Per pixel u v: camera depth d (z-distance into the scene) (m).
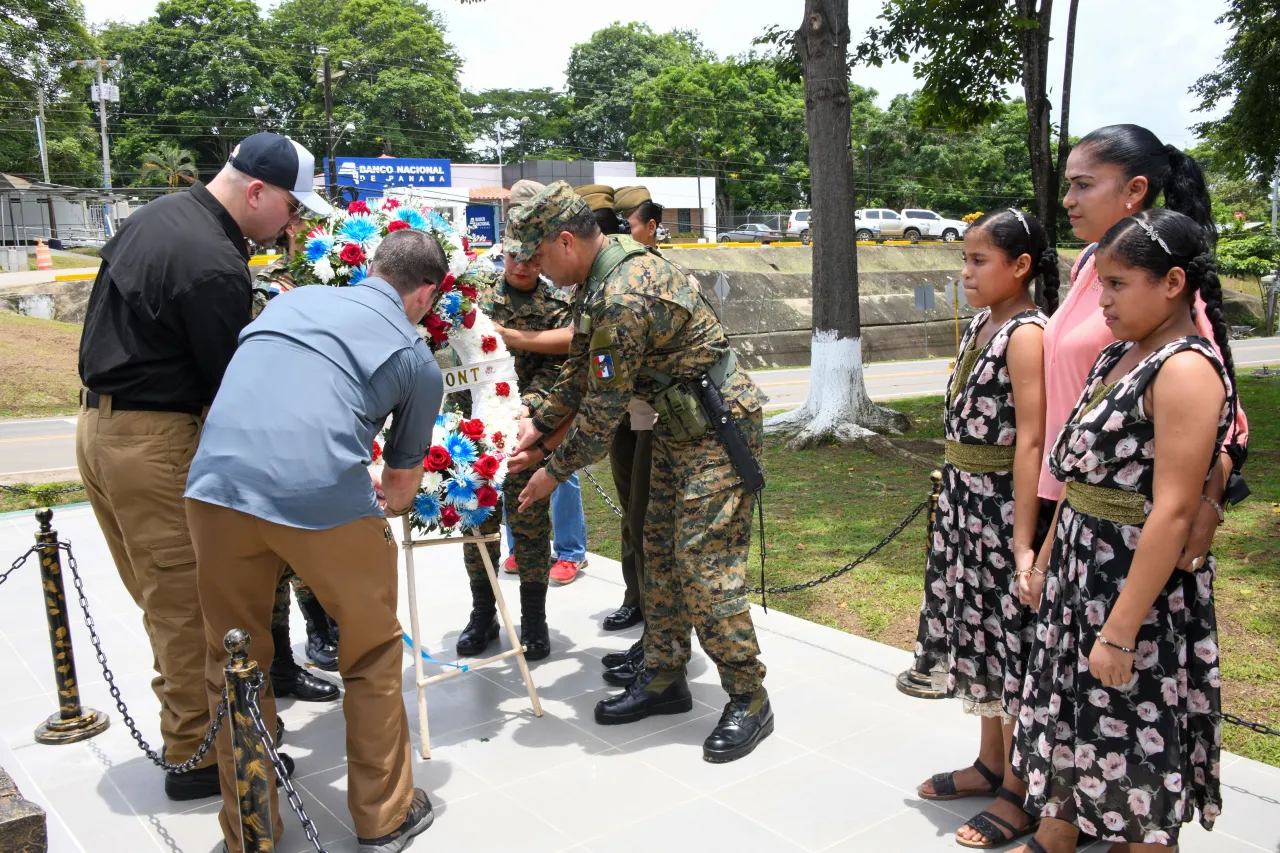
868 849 2.77
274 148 3.01
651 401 3.29
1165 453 2.09
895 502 7.66
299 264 3.52
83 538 6.54
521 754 3.41
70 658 3.63
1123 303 2.20
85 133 47.28
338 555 2.63
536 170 39.84
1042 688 2.41
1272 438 10.73
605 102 58.75
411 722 3.70
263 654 2.74
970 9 12.92
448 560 5.92
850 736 3.49
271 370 2.60
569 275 3.22
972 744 3.42
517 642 3.71
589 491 8.48
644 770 3.27
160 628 3.03
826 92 10.65
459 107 52.44
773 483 8.62
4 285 22.17
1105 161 2.54
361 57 50.25
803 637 4.49
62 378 16.34
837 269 10.94
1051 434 2.64
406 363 2.75
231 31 51.91
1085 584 2.28
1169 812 2.21
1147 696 2.21
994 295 2.75
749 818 2.95
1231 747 3.45
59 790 3.22
